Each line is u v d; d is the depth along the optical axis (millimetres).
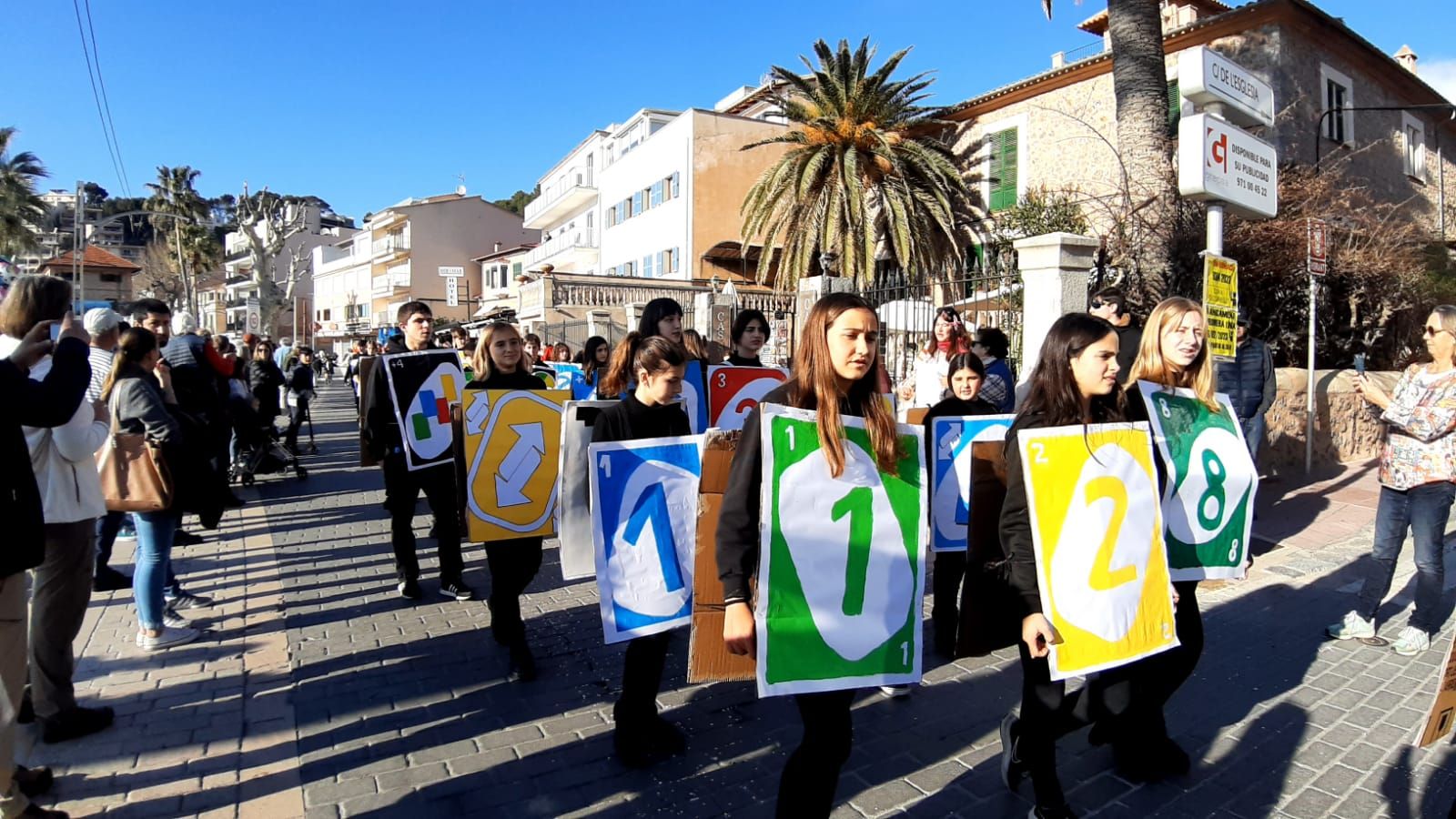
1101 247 9430
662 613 3498
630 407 3766
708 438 2770
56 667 3711
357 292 70500
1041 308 7457
